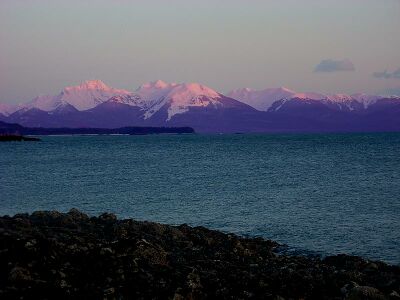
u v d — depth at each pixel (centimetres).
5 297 3856
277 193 12006
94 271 4478
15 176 16600
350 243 6988
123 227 6750
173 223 8562
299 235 7512
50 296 3916
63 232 6359
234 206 10188
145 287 4166
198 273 4778
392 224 8150
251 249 6412
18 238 5166
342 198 11012
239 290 4284
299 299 4150
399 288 4556
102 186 13800
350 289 4325
